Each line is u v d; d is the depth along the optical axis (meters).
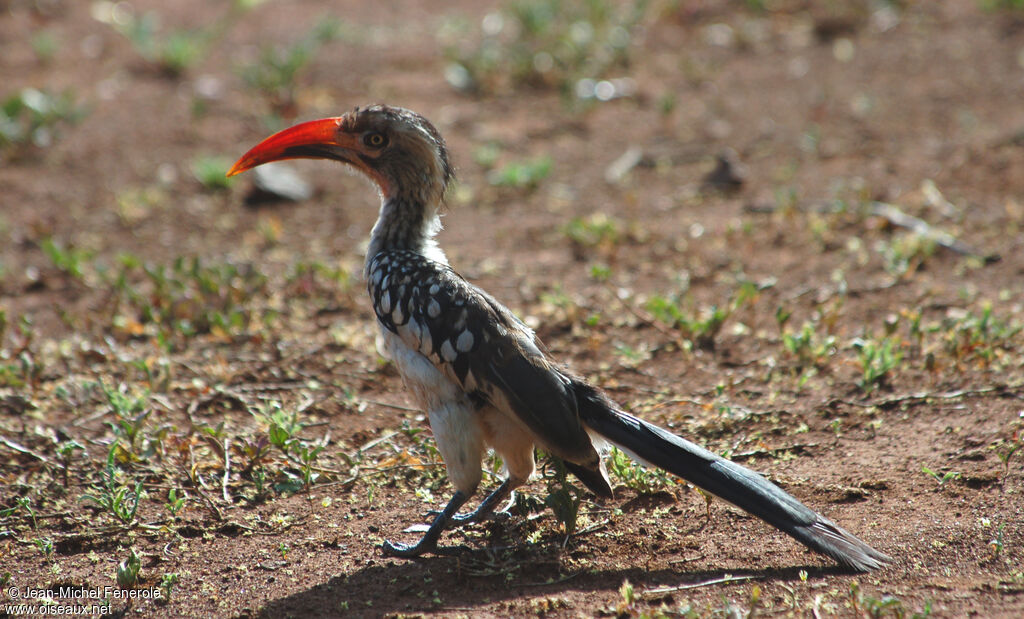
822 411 12.86
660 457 9.55
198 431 12.80
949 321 14.28
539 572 9.86
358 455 12.21
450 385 10.16
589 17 32.00
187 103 27.08
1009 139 22.94
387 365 14.84
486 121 26.14
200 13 34.97
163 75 29.16
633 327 15.83
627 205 21.33
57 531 10.84
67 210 21.44
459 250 19.39
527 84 28.61
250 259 19.16
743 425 12.70
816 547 9.17
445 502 11.41
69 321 16.25
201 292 16.95
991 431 11.84
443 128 25.55
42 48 29.94
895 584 9.03
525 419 9.61
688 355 14.69
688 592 9.21
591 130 25.62
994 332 14.27
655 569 9.76
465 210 21.44
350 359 15.11
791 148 23.78
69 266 18.11
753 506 9.34
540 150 24.44
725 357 14.71
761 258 18.19
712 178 22.12
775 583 9.25
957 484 10.83
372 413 13.55
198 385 14.04
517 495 10.95
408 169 11.52
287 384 14.34
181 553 10.45
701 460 9.55
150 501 11.41
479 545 10.51
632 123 25.92
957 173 21.44
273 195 22.06
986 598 8.69
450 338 9.94
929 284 16.56
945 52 29.52
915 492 10.81
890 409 12.81
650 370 14.48
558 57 28.94
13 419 13.22
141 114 26.36
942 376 13.45
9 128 24.39
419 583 9.76
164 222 21.00
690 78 28.81
